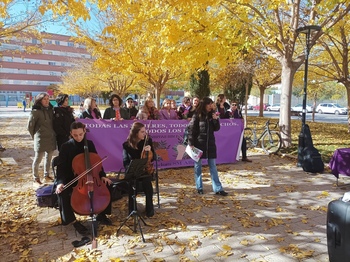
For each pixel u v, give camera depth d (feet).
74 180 12.80
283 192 18.78
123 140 22.40
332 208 9.51
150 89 92.73
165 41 27.81
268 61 56.90
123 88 77.10
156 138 24.09
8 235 12.91
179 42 29.04
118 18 34.99
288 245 11.98
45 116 19.48
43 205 15.35
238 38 28.99
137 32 29.30
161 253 11.44
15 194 18.03
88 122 21.53
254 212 15.47
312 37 31.07
